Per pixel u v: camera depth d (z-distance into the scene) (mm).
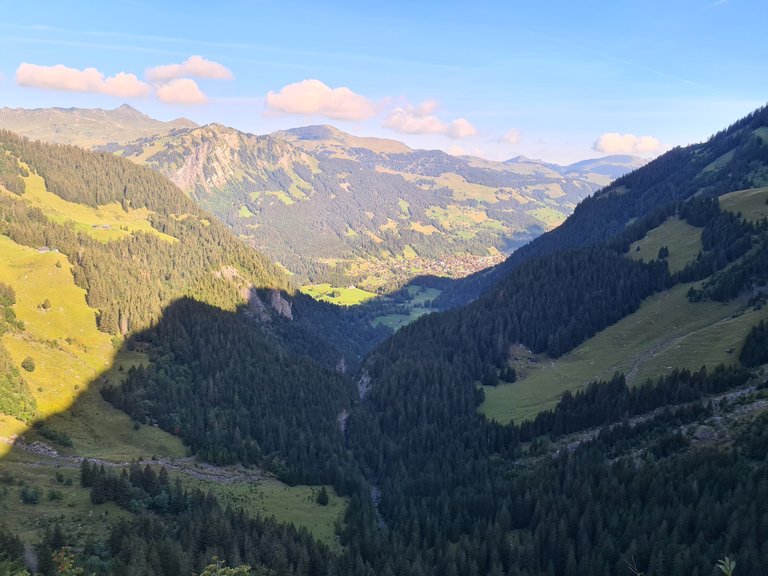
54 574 74312
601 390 164500
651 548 90688
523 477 133500
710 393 141000
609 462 126750
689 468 105875
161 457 146625
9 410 132875
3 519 90062
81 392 159750
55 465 120938
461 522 123062
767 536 83062
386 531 126500
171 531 95875
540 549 104125
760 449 103875
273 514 126938
